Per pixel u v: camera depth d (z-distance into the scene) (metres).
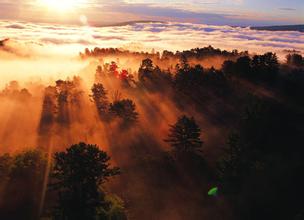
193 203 61.47
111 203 45.72
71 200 41.84
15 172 48.31
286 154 74.31
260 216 57.84
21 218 46.00
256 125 82.44
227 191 62.12
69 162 42.03
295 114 99.25
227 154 69.69
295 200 59.81
